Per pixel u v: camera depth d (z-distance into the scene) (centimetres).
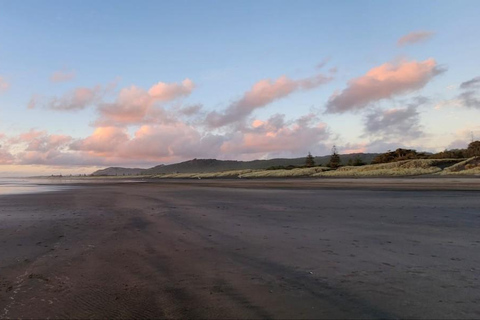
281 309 398
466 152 8044
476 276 503
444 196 1819
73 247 760
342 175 6494
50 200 2098
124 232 938
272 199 1897
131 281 514
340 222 1046
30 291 476
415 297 425
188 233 909
